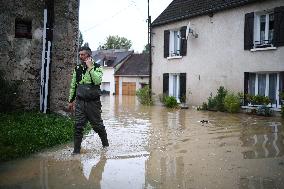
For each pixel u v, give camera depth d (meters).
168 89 21.53
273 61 15.36
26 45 9.83
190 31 19.36
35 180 4.97
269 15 15.94
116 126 10.91
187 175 5.32
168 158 6.46
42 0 10.05
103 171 5.51
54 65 10.27
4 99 9.26
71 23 10.57
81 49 6.67
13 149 6.26
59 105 10.38
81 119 6.68
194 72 19.67
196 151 7.12
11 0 9.52
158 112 16.56
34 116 9.16
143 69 42.47
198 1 20.09
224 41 17.75
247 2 16.27
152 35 22.84
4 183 4.80
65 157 6.31
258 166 5.89
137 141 8.12
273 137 8.98
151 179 5.12
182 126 11.13
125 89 43.56
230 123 12.10
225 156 6.67
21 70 9.77
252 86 16.66
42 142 6.94
